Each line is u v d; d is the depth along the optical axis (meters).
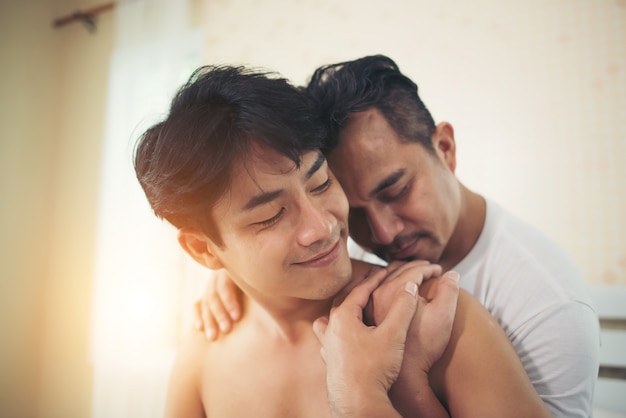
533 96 1.77
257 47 2.29
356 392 0.56
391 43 2.03
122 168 2.24
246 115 0.56
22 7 2.57
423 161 0.78
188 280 2.11
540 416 0.54
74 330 2.46
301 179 0.59
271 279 0.63
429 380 0.62
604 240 1.63
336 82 0.77
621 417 1.29
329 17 2.17
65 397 2.43
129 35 2.32
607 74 1.68
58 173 2.63
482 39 1.87
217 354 0.83
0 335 2.39
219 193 0.59
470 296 0.68
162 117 0.73
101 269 2.23
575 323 0.73
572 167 1.69
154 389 2.04
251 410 0.75
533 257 0.83
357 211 0.80
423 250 0.81
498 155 1.80
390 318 0.60
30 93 2.56
